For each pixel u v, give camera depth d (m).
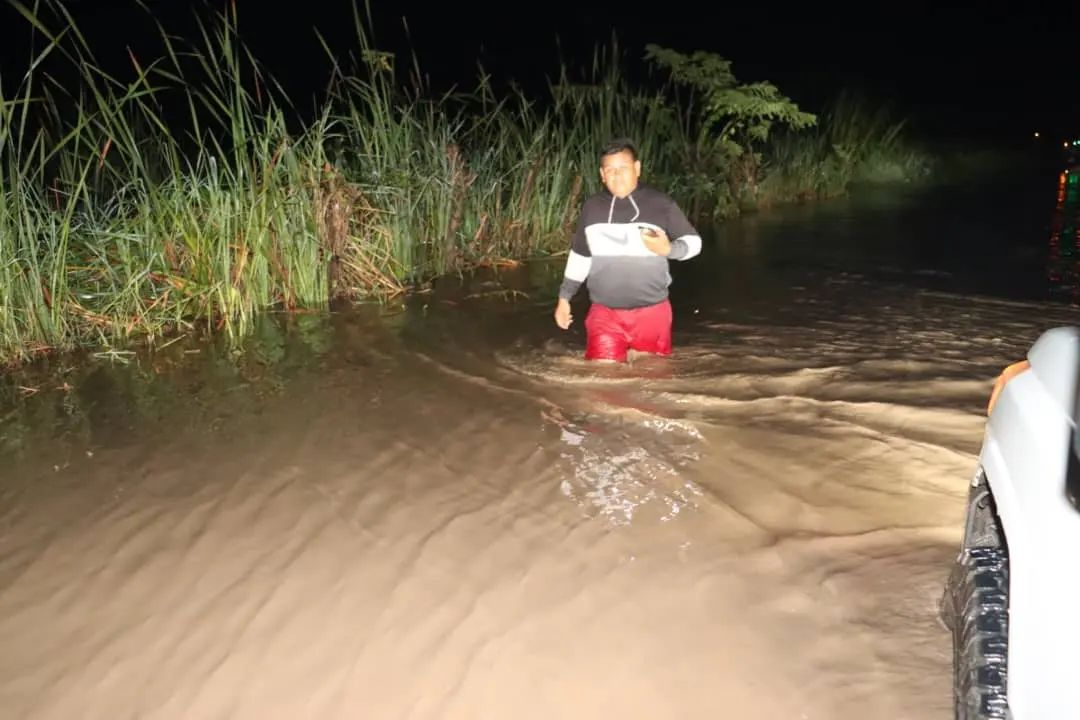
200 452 4.60
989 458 2.40
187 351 6.23
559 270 8.80
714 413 4.90
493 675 2.91
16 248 6.20
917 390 5.14
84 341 6.32
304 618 3.23
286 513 3.96
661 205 5.38
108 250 6.86
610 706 2.76
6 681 2.99
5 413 5.17
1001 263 8.85
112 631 3.22
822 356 5.81
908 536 3.59
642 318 5.68
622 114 11.94
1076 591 1.77
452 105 13.43
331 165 8.01
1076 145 20.84
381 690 2.87
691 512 3.85
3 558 3.69
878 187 15.59
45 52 6.39
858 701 2.73
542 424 4.84
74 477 4.36
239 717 2.79
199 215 7.20
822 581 3.31
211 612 3.29
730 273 8.55
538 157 9.87
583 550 3.59
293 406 5.20
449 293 7.84
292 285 7.34
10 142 6.24
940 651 2.91
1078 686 1.70
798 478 4.12
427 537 3.73
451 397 5.27
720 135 12.98
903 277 8.27
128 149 7.02
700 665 2.92
